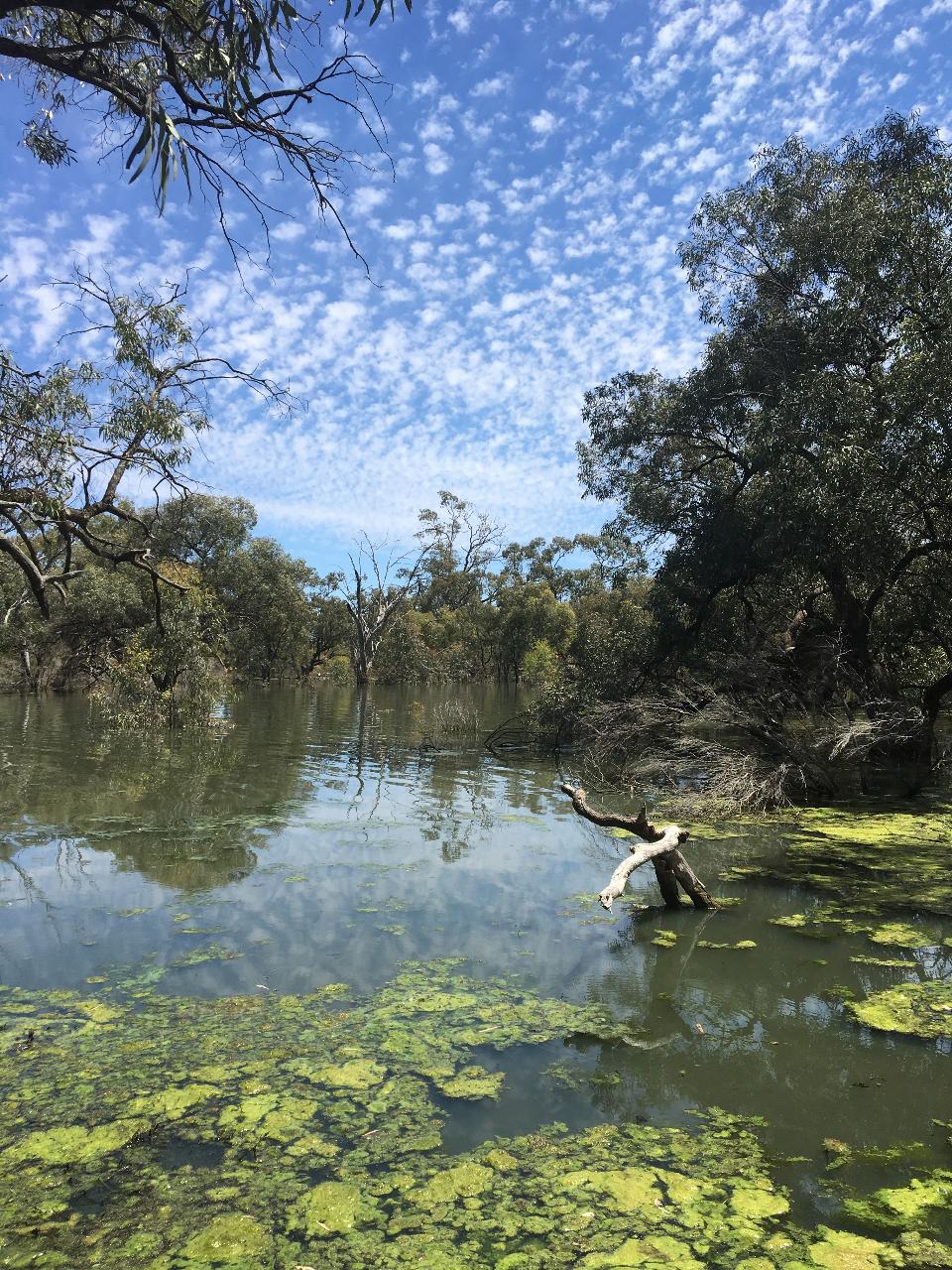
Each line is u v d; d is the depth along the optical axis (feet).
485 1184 9.45
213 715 68.49
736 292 52.24
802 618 57.41
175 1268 8.02
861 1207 9.05
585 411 59.41
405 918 19.20
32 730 56.44
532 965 16.47
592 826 30.04
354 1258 8.20
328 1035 13.24
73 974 15.60
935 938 18.17
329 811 31.65
